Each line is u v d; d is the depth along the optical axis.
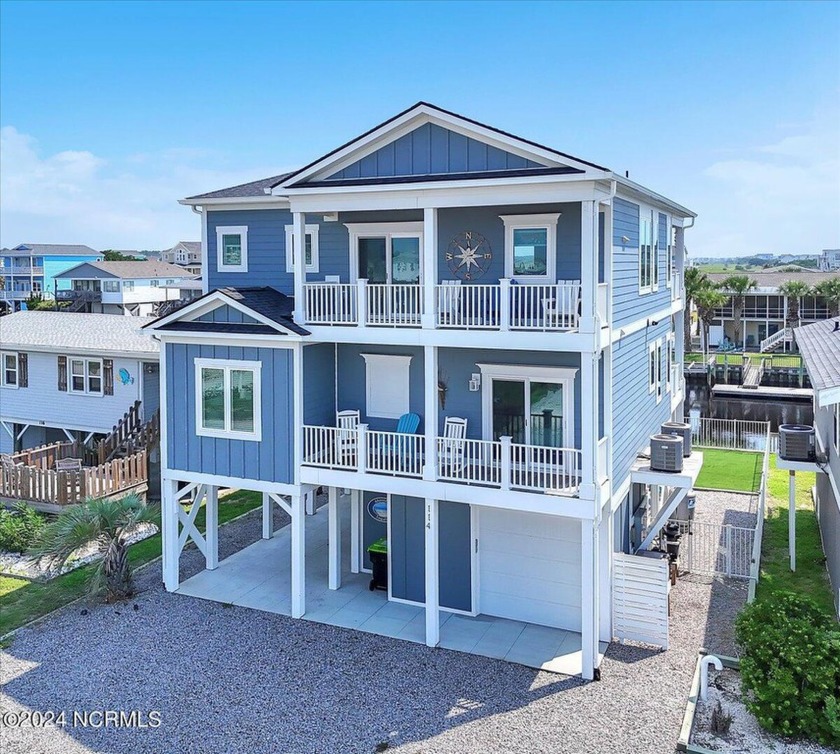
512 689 12.64
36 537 17.34
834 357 16.47
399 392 16.84
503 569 15.48
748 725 11.30
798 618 11.84
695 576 17.19
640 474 16.36
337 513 16.88
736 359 60.19
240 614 15.63
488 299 15.68
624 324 15.72
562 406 15.09
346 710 12.05
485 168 13.82
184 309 16.31
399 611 15.82
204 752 10.98
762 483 22.38
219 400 16.19
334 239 17.83
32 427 29.16
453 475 14.33
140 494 22.70
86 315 32.28
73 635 14.66
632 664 13.38
